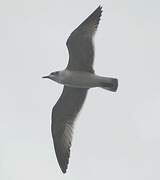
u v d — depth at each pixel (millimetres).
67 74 15992
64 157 16703
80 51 15781
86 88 16562
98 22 15836
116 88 15758
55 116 16750
